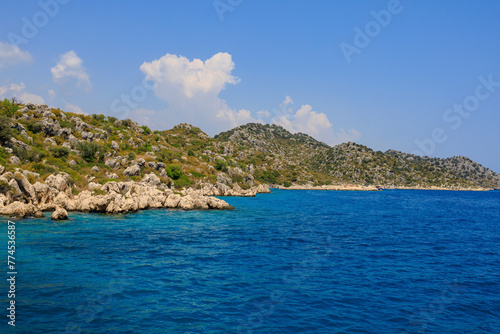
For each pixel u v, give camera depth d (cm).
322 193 18900
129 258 2942
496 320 1814
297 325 1709
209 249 3419
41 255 2931
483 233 4919
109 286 2200
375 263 2962
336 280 2444
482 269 2822
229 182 15512
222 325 1691
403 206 10581
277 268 2741
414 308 1955
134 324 1667
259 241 3906
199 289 2206
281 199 12581
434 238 4369
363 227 5316
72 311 1791
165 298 2030
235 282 2362
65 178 6850
